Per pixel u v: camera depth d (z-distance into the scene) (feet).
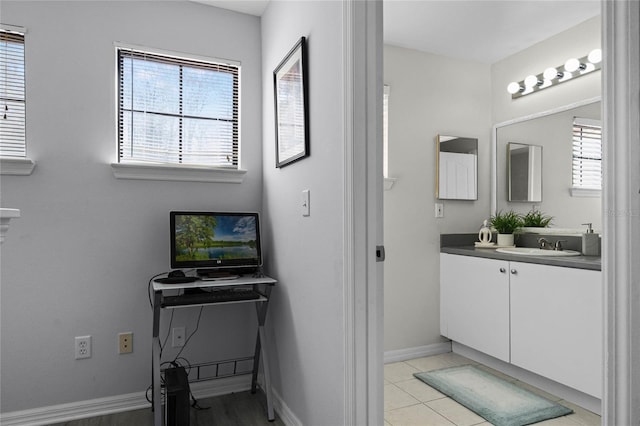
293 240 6.72
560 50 9.50
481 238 11.16
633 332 2.16
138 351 7.48
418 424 7.05
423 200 10.57
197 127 8.10
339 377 5.10
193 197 7.91
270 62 7.87
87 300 7.13
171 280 6.70
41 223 6.86
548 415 7.20
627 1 2.21
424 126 10.60
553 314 7.64
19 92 6.81
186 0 7.88
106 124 7.27
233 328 8.20
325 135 5.54
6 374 6.66
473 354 10.21
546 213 9.80
